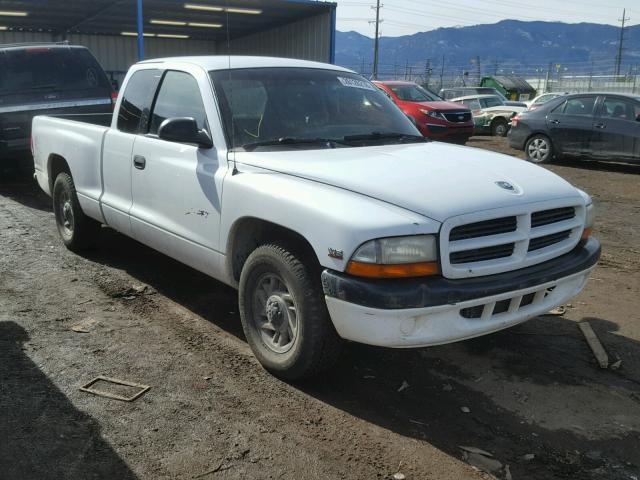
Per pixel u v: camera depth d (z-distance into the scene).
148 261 5.91
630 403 3.49
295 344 3.47
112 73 26.03
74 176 5.73
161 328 4.37
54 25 24.36
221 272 4.02
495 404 3.47
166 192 4.41
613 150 12.10
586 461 2.97
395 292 2.96
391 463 2.91
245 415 3.28
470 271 3.10
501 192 3.30
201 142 4.02
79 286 5.18
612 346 4.21
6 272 5.48
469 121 14.89
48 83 9.36
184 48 28.97
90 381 3.57
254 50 25.78
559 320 4.65
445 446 3.06
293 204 3.31
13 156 9.16
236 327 4.43
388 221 3.01
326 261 3.14
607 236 7.23
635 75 41.97
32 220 7.44
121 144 4.96
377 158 3.75
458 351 4.12
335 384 3.65
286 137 4.11
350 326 3.11
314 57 21.52
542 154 13.25
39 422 3.15
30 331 4.25
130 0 19.25
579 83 41.31
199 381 3.62
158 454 2.92
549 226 3.46
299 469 2.84
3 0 18.94
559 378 3.77
